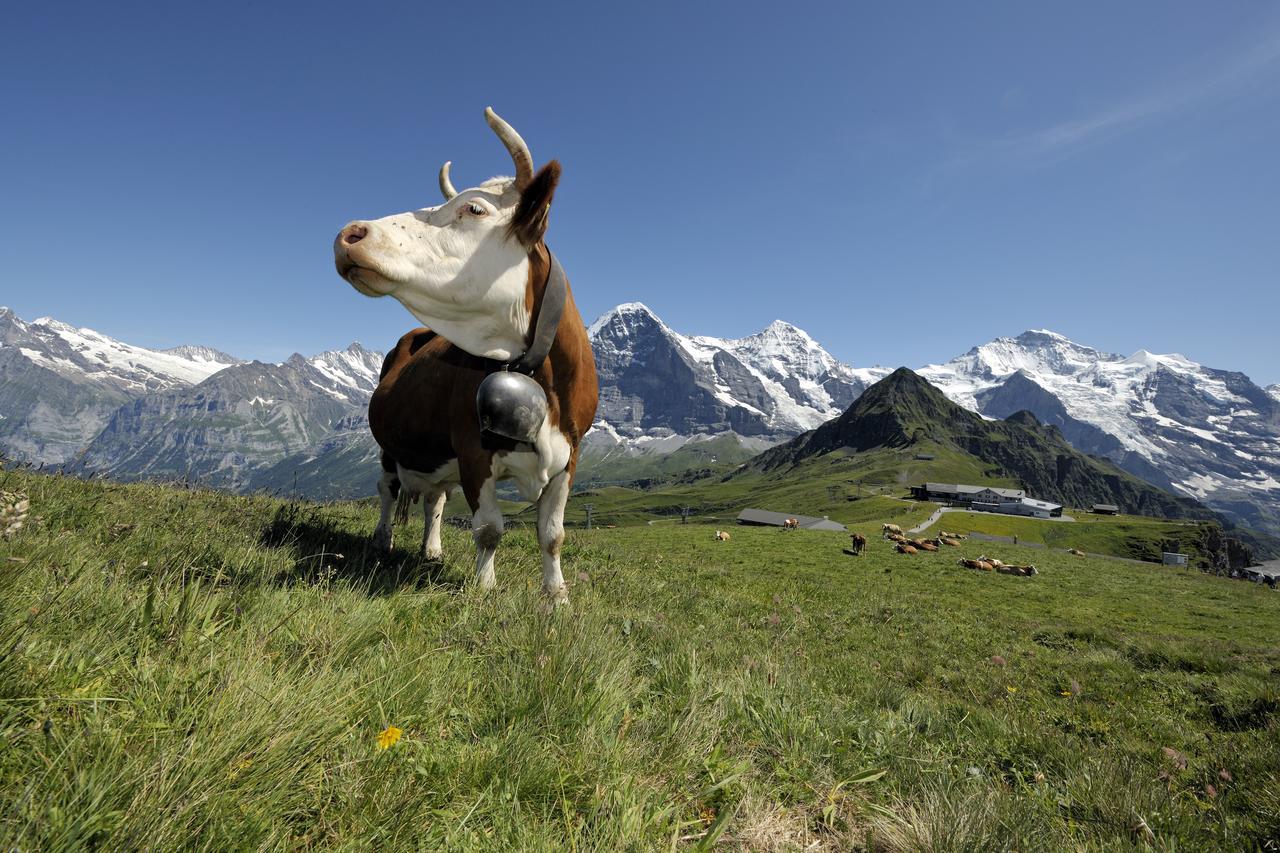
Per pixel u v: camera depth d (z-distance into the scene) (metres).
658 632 5.50
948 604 23.09
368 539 7.61
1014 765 4.57
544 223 4.21
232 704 2.27
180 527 5.68
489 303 4.17
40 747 1.91
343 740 2.41
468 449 5.44
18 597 2.73
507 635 4.02
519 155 4.19
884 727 4.49
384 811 2.12
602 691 3.40
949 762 4.19
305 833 2.04
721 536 49.75
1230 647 16.56
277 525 6.90
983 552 51.22
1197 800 4.53
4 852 1.55
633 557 18.22
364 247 3.73
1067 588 32.00
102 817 1.69
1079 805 3.94
